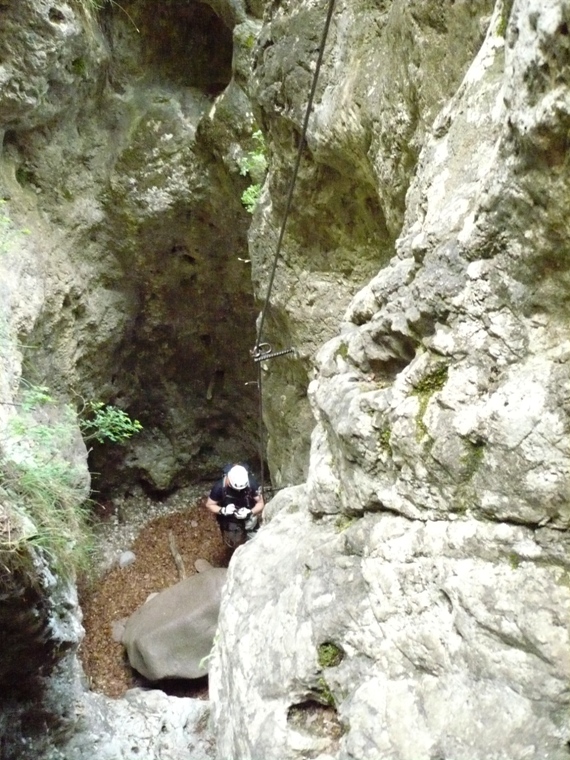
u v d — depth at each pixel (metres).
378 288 1.60
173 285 5.54
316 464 1.68
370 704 1.25
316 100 2.69
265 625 1.54
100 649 5.06
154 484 6.32
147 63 5.05
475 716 1.13
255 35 4.33
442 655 1.21
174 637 4.62
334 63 2.60
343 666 1.36
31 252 4.50
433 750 1.14
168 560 5.86
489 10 1.62
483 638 1.16
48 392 4.70
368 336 1.57
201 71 5.15
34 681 3.35
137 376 6.02
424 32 1.91
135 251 5.27
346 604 1.39
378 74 2.29
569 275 1.14
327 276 3.21
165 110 4.99
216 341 5.96
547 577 1.13
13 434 3.01
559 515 1.13
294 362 3.54
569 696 1.07
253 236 3.57
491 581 1.18
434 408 1.30
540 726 1.07
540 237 1.13
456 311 1.29
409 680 1.25
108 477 6.16
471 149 1.41
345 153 2.62
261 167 4.35
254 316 5.66
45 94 4.38
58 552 3.02
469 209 1.31
